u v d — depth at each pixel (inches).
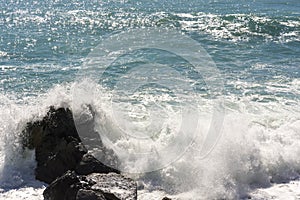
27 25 1288.1
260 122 516.4
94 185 336.8
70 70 764.6
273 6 1705.2
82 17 1421.0
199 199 359.3
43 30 1202.6
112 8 1646.2
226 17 1322.6
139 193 366.3
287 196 367.9
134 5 1737.2
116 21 1333.7
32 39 1063.0
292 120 524.7
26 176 387.5
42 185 375.9
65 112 414.6
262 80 703.1
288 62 840.3
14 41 1032.8
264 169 399.9
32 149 402.9
